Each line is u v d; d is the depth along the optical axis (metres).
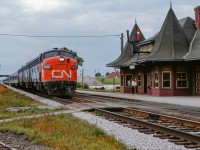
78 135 11.53
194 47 38.41
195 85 37.72
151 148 9.44
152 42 41.12
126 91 46.78
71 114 17.81
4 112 18.95
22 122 14.66
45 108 20.72
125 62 47.44
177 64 37.94
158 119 16.28
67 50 33.47
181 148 9.44
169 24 40.38
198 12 40.47
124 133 11.93
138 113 18.64
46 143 10.10
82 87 70.94
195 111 19.39
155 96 36.81
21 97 30.95
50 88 32.50
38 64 35.47
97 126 13.11
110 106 22.23
